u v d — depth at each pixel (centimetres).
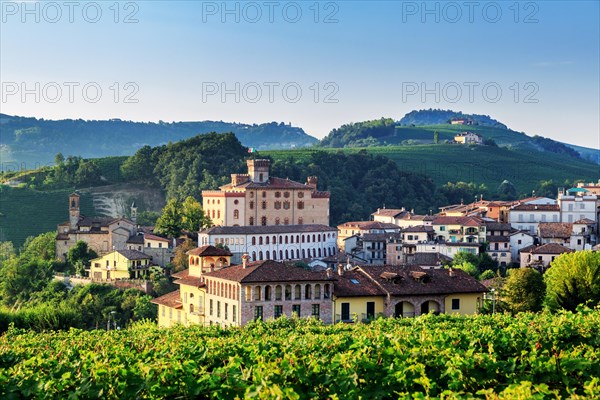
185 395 5984
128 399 5994
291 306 13725
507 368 6184
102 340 9556
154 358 6988
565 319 7900
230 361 6334
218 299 14450
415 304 14075
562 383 6116
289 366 5931
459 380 5909
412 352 6462
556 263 16525
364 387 6031
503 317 10319
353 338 7619
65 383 6162
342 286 14012
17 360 8050
